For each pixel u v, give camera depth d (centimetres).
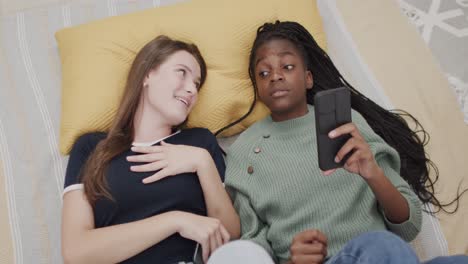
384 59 147
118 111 119
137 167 109
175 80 115
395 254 75
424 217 122
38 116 135
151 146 113
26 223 122
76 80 129
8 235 120
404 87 142
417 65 146
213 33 136
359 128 116
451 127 136
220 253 79
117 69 131
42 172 128
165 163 110
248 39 137
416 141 131
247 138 125
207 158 111
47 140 132
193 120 130
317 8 149
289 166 112
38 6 162
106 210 107
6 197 125
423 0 164
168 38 125
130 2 152
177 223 101
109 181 108
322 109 88
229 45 135
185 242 108
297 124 119
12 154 130
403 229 105
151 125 118
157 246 105
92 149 117
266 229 114
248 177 117
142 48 125
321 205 108
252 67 131
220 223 103
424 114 137
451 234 120
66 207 106
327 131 90
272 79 117
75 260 98
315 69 135
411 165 129
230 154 124
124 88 125
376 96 140
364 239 79
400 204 101
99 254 98
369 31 153
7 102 136
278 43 122
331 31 152
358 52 148
